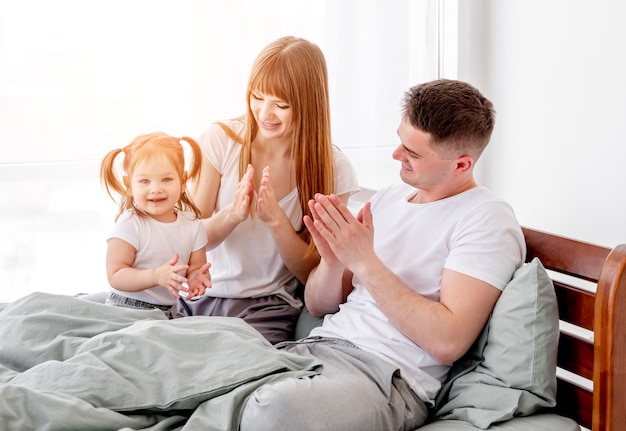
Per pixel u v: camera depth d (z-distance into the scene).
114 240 1.80
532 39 2.77
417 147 1.55
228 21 2.70
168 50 2.64
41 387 1.37
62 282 2.68
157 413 1.40
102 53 2.56
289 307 1.96
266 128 1.87
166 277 1.73
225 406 1.34
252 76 1.86
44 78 2.51
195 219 1.88
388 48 2.99
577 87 2.61
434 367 1.54
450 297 1.49
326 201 1.54
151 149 1.79
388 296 1.51
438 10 3.03
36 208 2.59
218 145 1.98
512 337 1.45
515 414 1.43
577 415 1.50
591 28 2.54
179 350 1.47
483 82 3.01
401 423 1.44
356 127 3.02
